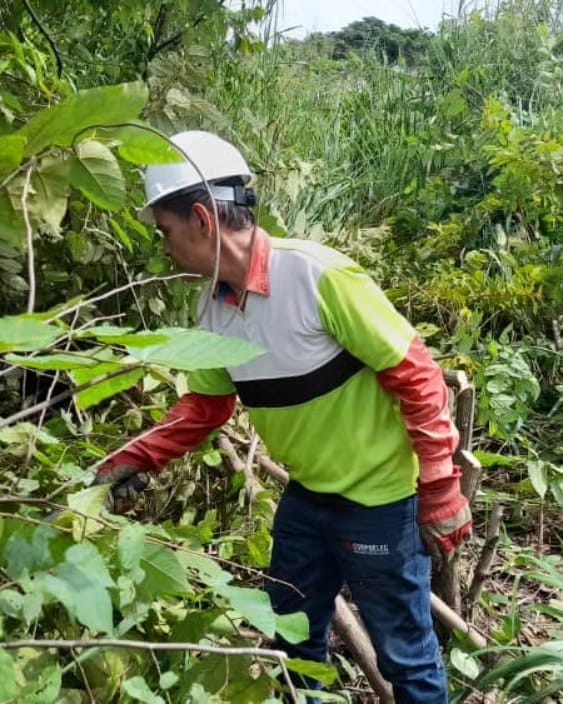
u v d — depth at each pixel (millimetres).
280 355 1972
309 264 1926
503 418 3461
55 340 1235
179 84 2963
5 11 3174
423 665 2172
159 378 1668
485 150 4906
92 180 1624
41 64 2781
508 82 6355
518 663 2281
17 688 1250
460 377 2789
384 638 2158
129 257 2914
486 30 6785
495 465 3791
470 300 4223
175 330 1312
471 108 6000
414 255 4832
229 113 4586
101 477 2119
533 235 4922
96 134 1609
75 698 1414
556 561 3178
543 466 3160
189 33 3686
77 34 3512
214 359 1244
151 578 1505
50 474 1904
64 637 1558
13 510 1634
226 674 1534
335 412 2016
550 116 5375
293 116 5777
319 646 2346
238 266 1934
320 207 5113
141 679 1361
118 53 4008
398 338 1932
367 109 6352
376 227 5180
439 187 5301
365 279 1957
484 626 2830
